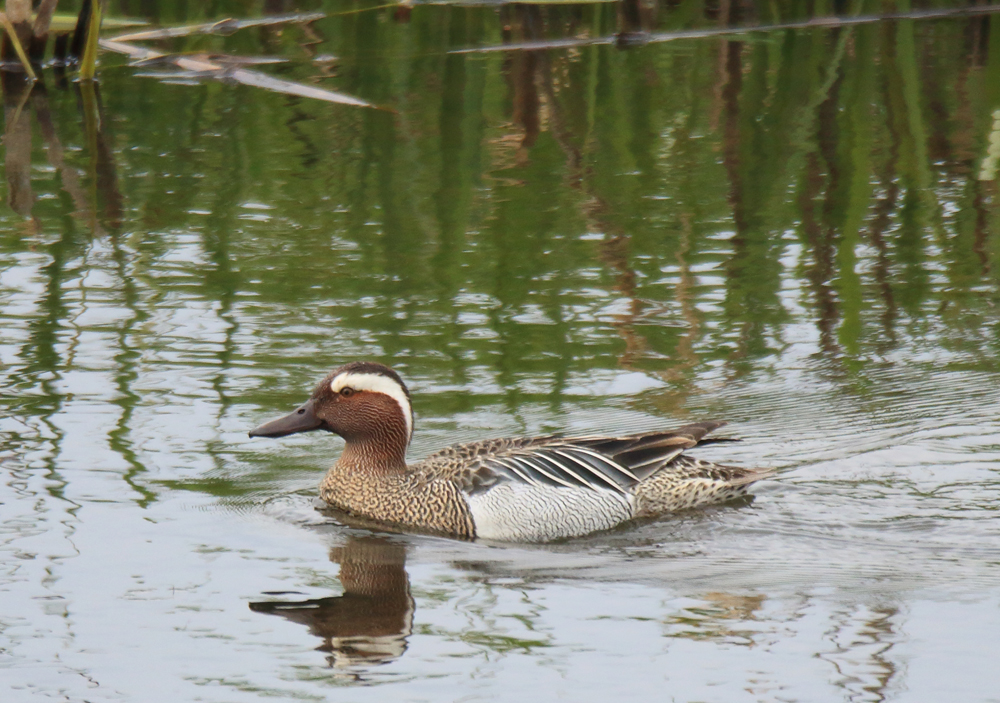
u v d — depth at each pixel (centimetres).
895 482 1208
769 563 1067
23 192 1941
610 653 891
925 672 856
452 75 2469
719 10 2738
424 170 2038
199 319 1527
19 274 1638
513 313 1559
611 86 2406
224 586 996
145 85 2477
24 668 862
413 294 1611
